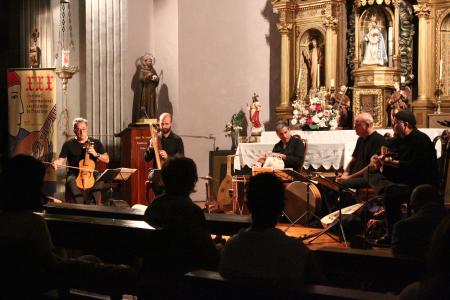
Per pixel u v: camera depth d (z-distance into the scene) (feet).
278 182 9.79
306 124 36.27
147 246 12.44
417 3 38.52
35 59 43.70
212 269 11.91
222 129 42.27
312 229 27.35
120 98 39.88
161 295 11.38
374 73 38.27
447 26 37.81
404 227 13.10
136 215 17.52
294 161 31.01
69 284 12.41
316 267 9.47
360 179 25.12
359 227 23.34
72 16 40.88
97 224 13.89
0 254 11.01
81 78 40.73
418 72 38.11
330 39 39.78
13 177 11.14
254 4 43.93
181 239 11.67
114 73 39.91
